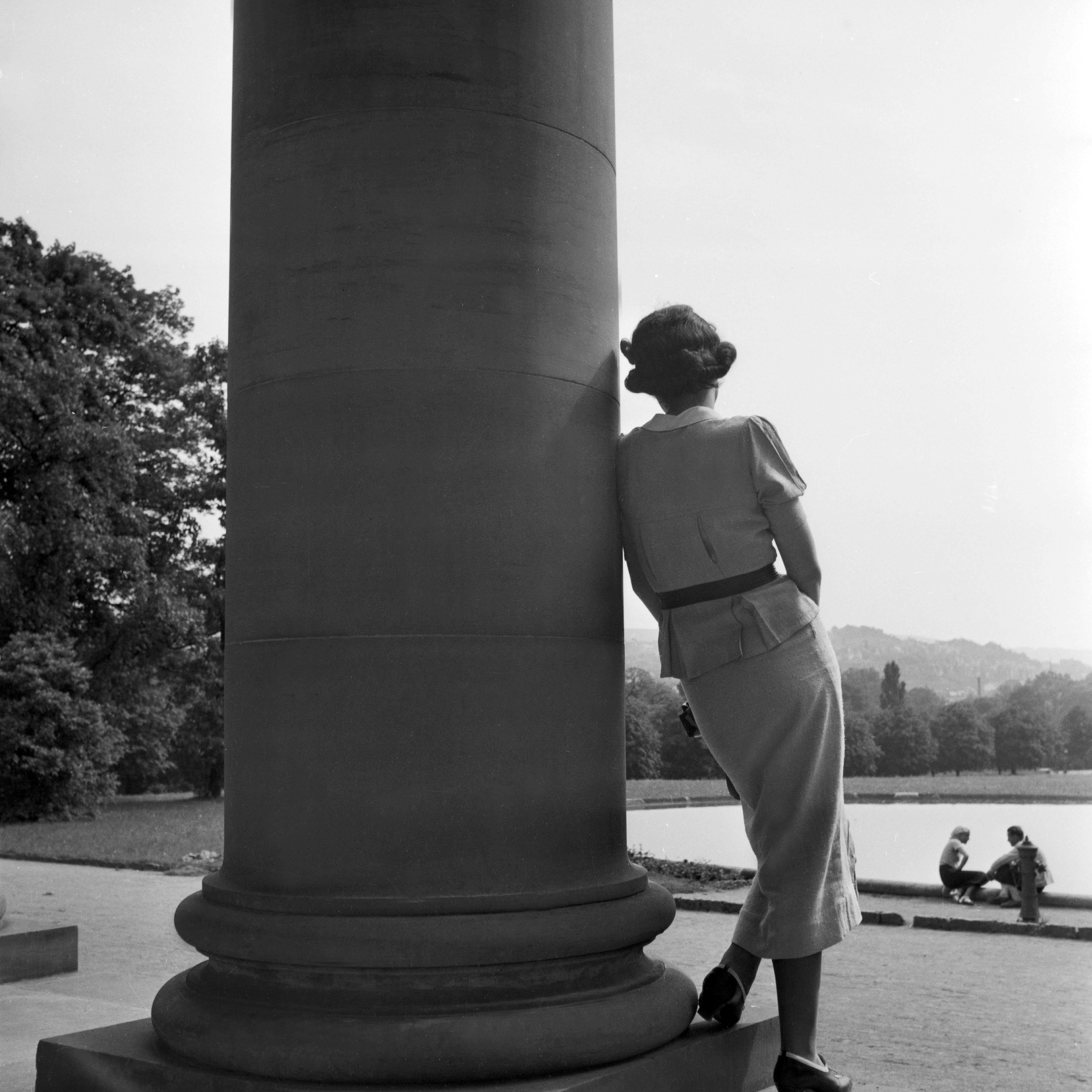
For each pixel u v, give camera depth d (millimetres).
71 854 20609
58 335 38156
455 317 3332
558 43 3572
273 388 3438
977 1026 7934
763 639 3453
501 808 3248
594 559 3535
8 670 30781
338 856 3211
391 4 3406
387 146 3365
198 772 49438
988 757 91562
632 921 3332
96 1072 3322
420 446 3293
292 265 3428
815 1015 3527
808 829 3475
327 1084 2998
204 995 3332
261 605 3414
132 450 37094
